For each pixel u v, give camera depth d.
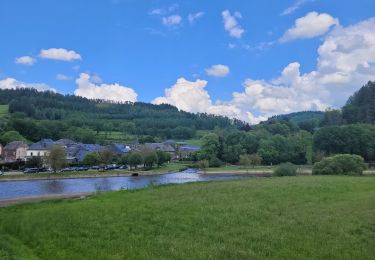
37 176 117.31
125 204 30.03
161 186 43.53
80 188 86.25
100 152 165.12
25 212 28.83
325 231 21.73
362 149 177.12
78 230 22.78
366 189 38.75
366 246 19.22
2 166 132.00
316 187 39.06
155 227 23.03
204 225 23.28
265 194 34.38
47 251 19.58
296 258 17.52
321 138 183.75
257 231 21.78
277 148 191.00
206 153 190.12
